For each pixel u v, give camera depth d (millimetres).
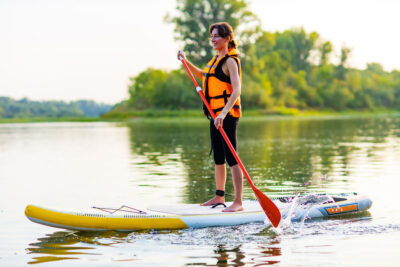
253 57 81625
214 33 5789
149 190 7855
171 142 18562
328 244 4637
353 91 108938
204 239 4883
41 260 4258
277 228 5203
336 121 44312
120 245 4707
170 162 11820
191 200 6984
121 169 10594
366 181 8414
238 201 5789
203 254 4363
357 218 5734
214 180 8836
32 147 16891
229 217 5523
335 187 7848
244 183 8352
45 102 107562
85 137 22578
